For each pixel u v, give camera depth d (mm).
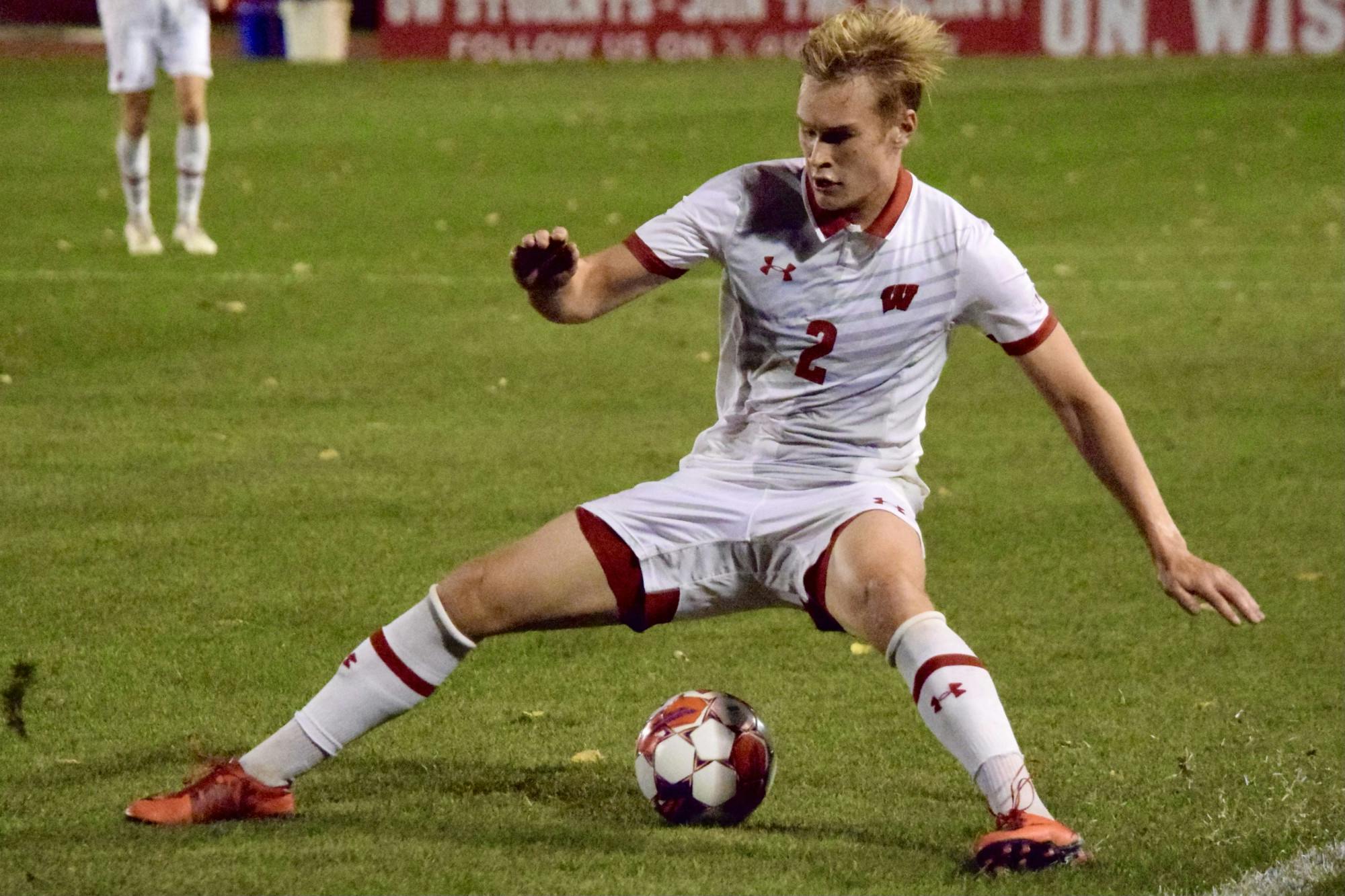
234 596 21625
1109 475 13953
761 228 13828
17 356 36188
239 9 114625
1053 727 17484
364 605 21375
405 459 28984
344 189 61281
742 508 13914
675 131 73688
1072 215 58375
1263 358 38062
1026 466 29203
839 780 15836
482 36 106812
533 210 58031
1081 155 68625
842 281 13727
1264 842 13930
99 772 15641
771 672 19203
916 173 65562
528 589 13750
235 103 83938
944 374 36562
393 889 12492
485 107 81500
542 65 101625
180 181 48875
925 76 13367
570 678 18906
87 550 23453
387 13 108000
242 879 12617
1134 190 62594
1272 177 64562
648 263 13992
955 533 25141
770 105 80125
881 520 13633
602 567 13797
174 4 47125
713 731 14477
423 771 15852
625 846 13688
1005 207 59688
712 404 33656
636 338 39594
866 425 14000
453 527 25031
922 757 16516
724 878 12852
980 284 13797
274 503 26047
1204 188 62812
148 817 13977
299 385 34531
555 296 13758
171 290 43062
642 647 20031
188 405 32656
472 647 14000
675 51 104125
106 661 19062
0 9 135125
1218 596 13336
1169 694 18609
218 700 17938
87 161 65375
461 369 36281
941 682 12844
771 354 14008
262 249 49875
